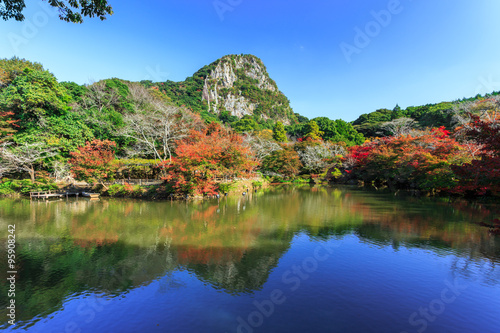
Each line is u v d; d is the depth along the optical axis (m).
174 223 15.36
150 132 33.66
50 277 8.45
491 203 21.27
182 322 6.11
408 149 30.69
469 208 19.70
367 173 39.16
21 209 19.47
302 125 87.94
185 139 32.84
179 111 37.50
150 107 40.59
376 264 9.46
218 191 27.09
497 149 7.99
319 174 46.56
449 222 15.56
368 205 21.67
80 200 23.89
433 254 10.41
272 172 44.81
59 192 26.41
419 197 26.05
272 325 5.96
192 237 12.63
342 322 6.09
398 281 8.17
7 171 27.56
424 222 15.62
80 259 9.91
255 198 26.20
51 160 28.56
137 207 20.41
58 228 14.19
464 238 12.46
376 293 7.45
